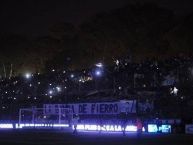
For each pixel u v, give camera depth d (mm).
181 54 79750
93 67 83750
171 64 71375
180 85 65188
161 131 52438
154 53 84750
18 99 79625
